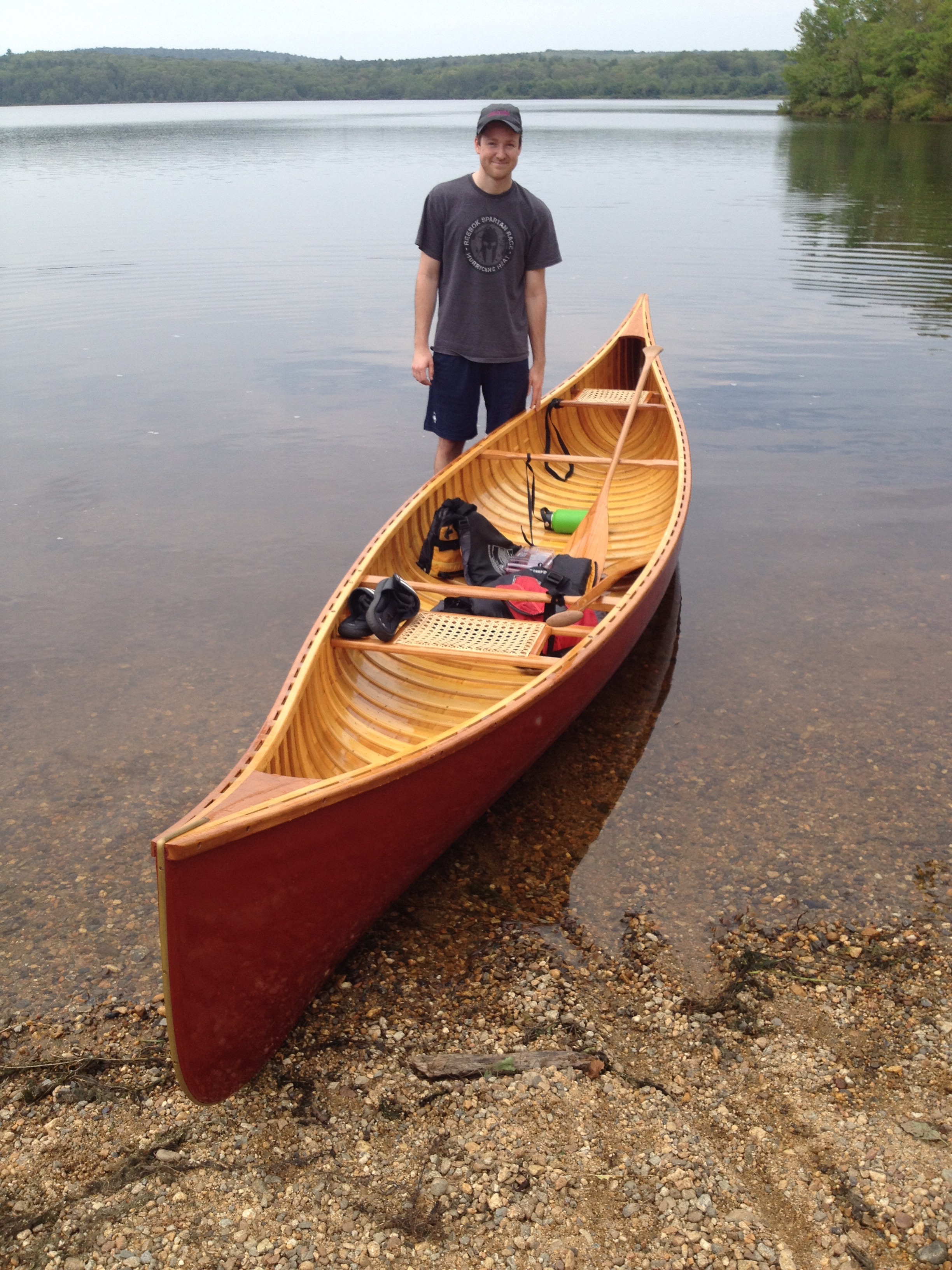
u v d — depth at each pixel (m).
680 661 4.73
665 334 10.27
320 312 11.27
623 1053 2.75
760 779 3.90
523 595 4.06
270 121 74.69
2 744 4.13
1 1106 2.62
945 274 12.82
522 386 5.67
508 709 3.22
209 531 6.18
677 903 3.30
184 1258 2.22
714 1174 2.38
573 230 16.66
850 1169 2.38
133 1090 2.67
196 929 2.33
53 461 7.23
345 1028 2.85
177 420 8.05
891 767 3.93
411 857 3.05
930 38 50.47
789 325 10.58
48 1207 2.35
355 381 9.02
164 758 4.04
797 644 4.84
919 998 2.90
